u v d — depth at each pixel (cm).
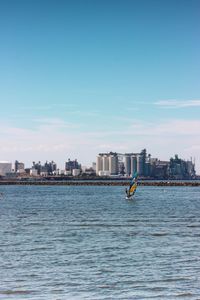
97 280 3891
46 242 5788
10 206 13412
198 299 3369
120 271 4191
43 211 11269
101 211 11194
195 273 4091
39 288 3656
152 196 19988
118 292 3550
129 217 9394
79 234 6562
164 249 5241
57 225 7788
